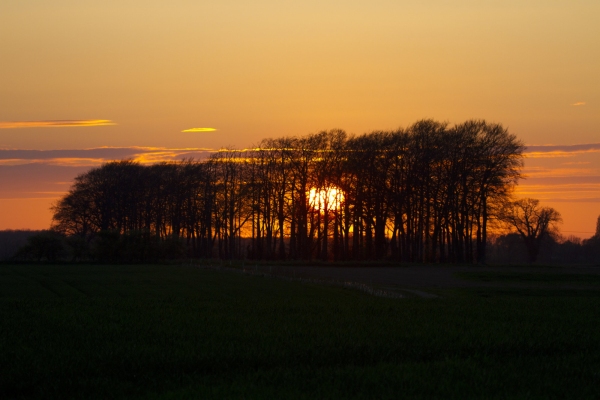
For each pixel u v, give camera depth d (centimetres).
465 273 6700
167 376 1833
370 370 1877
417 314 3209
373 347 2217
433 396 1625
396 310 3375
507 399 1595
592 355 2141
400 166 8538
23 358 1989
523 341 2369
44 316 3006
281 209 9181
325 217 9169
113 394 1656
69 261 8656
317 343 2267
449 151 8131
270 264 8262
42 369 1862
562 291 5244
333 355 2105
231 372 1883
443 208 8350
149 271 7106
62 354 2052
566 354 2191
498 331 2609
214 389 1664
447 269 7581
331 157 8869
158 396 1628
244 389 1661
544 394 1656
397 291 5172
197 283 5672
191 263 8338
